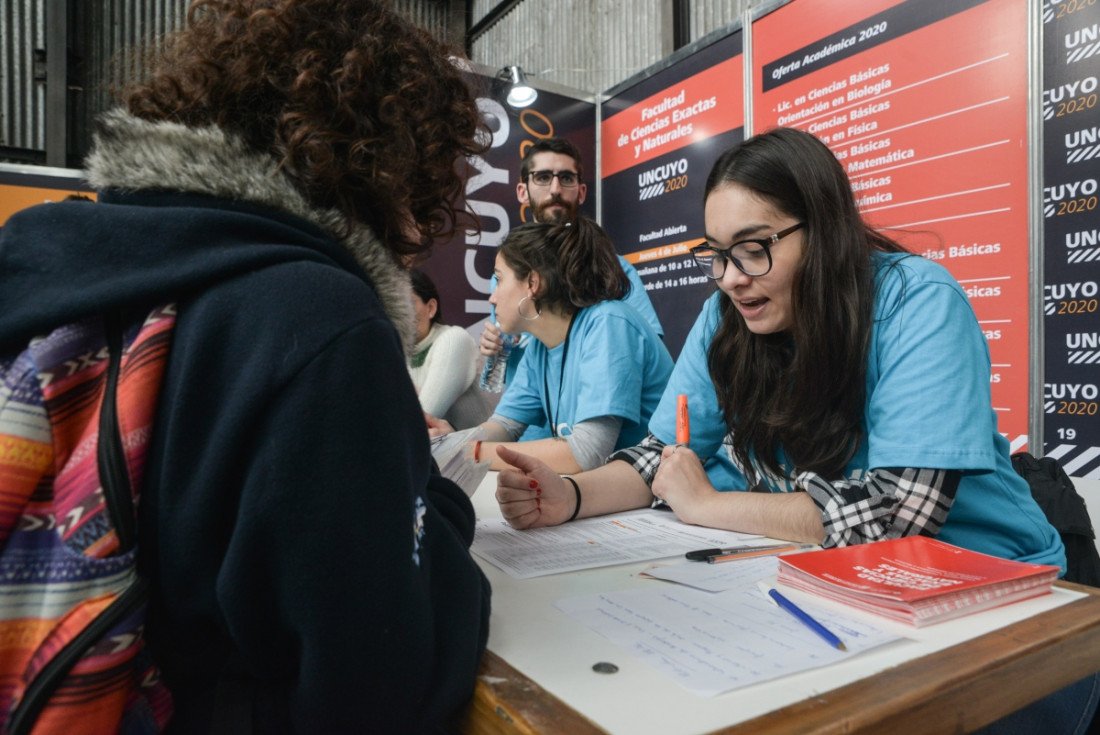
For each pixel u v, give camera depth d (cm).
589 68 376
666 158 298
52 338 38
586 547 82
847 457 93
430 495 55
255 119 46
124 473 36
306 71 45
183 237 40
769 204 90
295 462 36
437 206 57
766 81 247
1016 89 174
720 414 116
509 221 324
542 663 48
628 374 150
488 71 313
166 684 42
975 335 88
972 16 183
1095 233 159
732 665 46
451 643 45
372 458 38
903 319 89
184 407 37
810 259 90
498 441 184
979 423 82
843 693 43
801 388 93
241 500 36
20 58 373
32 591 35
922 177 196
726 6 295
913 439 82
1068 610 58
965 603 57
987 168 180
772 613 57
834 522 79
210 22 49
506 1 443
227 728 45
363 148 46
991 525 90
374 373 39
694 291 287
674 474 98
